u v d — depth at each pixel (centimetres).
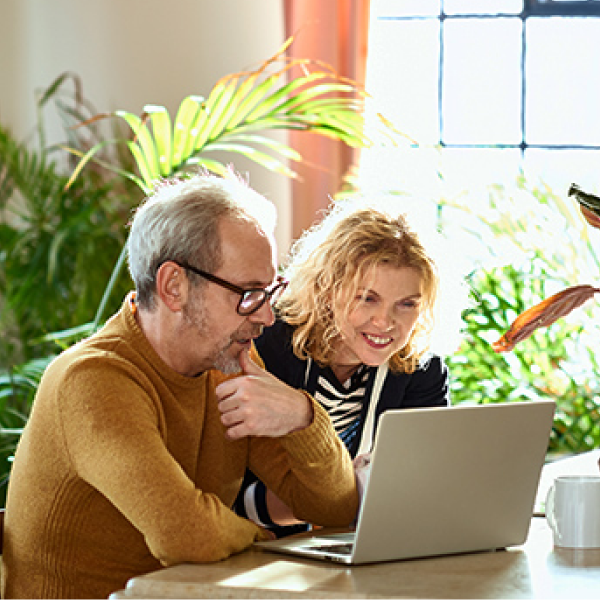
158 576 207
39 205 540
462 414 224
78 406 231
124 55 584
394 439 216
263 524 288
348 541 242
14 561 246
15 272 536
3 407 472
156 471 224
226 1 577
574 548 237
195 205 241
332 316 299
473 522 230
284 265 498
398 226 296
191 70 581
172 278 242
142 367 245
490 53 605
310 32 561
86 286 518
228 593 198
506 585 204
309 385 304
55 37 588
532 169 591
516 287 522
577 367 514
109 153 570
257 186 577
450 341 309
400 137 593
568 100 600
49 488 238
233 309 241
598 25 596
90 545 240
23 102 589
